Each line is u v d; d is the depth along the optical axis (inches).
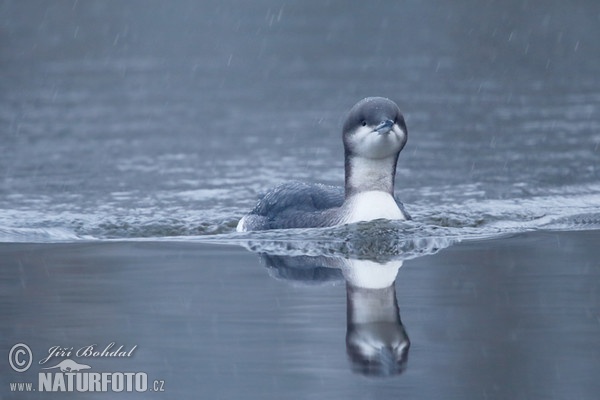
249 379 337.4
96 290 435.5
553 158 746.8
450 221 577.6
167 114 951.6
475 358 351.6
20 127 894.4
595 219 579.5
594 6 1477.6
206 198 660.7
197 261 483.5
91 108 981.8
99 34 1397.6
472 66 1151.0
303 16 1529.3
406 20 1467.8
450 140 812.0
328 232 515.5
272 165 753.6
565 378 335.6
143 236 559.5
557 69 1121.4
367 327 381.4
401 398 321.4
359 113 503.5
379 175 512.4
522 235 534.6
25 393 340.5
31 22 1472.7
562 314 393.7
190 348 366.3
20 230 568.4
